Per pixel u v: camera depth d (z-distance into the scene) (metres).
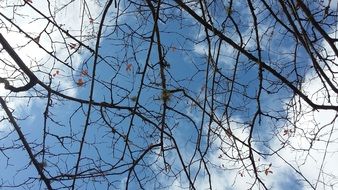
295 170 4.08
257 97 4.09
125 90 4.11
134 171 4.11
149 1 3.93
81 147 3.88
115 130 4.15
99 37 3.64
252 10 3.86
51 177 3.93
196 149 4.00
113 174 3.96
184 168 4.00
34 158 4.02
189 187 4.00
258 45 3.89
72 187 3.91
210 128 4.01
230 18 3.97
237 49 3.95
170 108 4.06
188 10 3.86
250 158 4.11
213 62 4.04
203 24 3.88
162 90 4.00
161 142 4.02
